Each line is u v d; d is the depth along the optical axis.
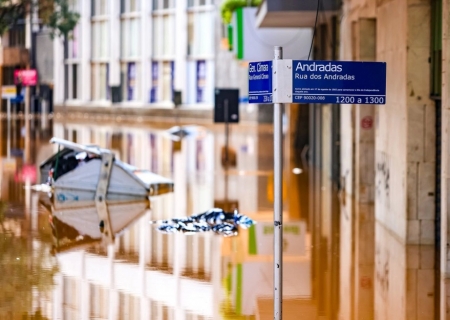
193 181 35.44
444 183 17.92
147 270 18.23
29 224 23.66
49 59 109.50
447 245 17.95
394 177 23.11
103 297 15.89
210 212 25.11
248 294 16.38
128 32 102.19
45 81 109.75
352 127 30.73
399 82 22.42
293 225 24.75
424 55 21.53
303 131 49.22
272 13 36.91
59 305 15.26
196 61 95.81
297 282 17.52
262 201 29.66
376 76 13.12
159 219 25.19
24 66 105.69
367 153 29.53
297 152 49.22
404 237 21.75
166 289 16.62
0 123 81.69
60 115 105.69
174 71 97.81
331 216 26.59
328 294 16.58
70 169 31.00
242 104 87.25
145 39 99.62
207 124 84.56
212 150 52.03
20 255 19.50
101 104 104.94
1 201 27.97
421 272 18.62
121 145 54.91
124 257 19.53
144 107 99.88
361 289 17.03
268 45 50.16
